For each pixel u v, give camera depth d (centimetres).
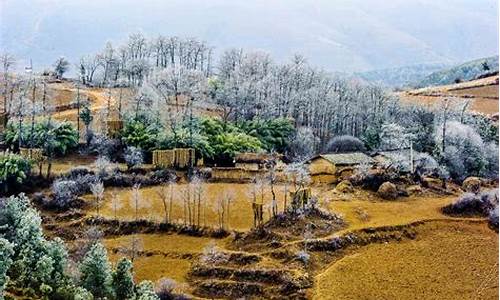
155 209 9094
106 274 6047
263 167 10762
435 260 7919
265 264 7506
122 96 14362
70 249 7994
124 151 11094
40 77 15638
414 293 7119
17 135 10794
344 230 8412
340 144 13150
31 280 5866
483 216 9338
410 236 8531
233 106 14025
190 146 11031
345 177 10556
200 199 9194
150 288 6219
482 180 11194
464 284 7338
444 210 9400
